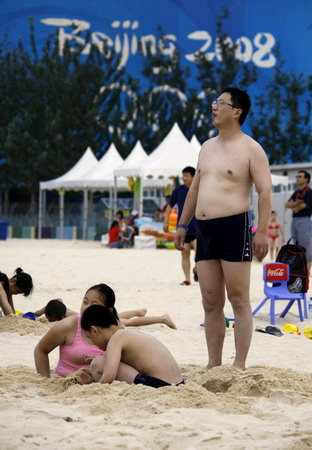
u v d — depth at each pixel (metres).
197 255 7.24
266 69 67.81
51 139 58.31
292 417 5.30
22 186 59.25
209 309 7.28
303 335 10.51
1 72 61.03
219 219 6.96
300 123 64.06
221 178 7.04
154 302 13.89
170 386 5.83
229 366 6.59
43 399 5.80
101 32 66.06
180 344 9.55
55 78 60.31
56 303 9.82
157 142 61.44
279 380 6.34
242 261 6.97
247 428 4.93
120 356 6.32
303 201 15.24
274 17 68.25
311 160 63.44
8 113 60.72
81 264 22.19
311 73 68.38
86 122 59.94
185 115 62.72
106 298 7.06
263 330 10.62
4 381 6.48
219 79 66.12
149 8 67.31
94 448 4.48
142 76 66.38
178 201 15.74
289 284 11.84
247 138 7.10
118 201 48.66
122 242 32.94
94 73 61.56
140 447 4.53
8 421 5.07
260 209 6.99
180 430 4.86
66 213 52.94
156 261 23.98
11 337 9.46
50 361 8.18
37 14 65.06
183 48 67.81
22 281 11.06
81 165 42.47
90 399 5.63
